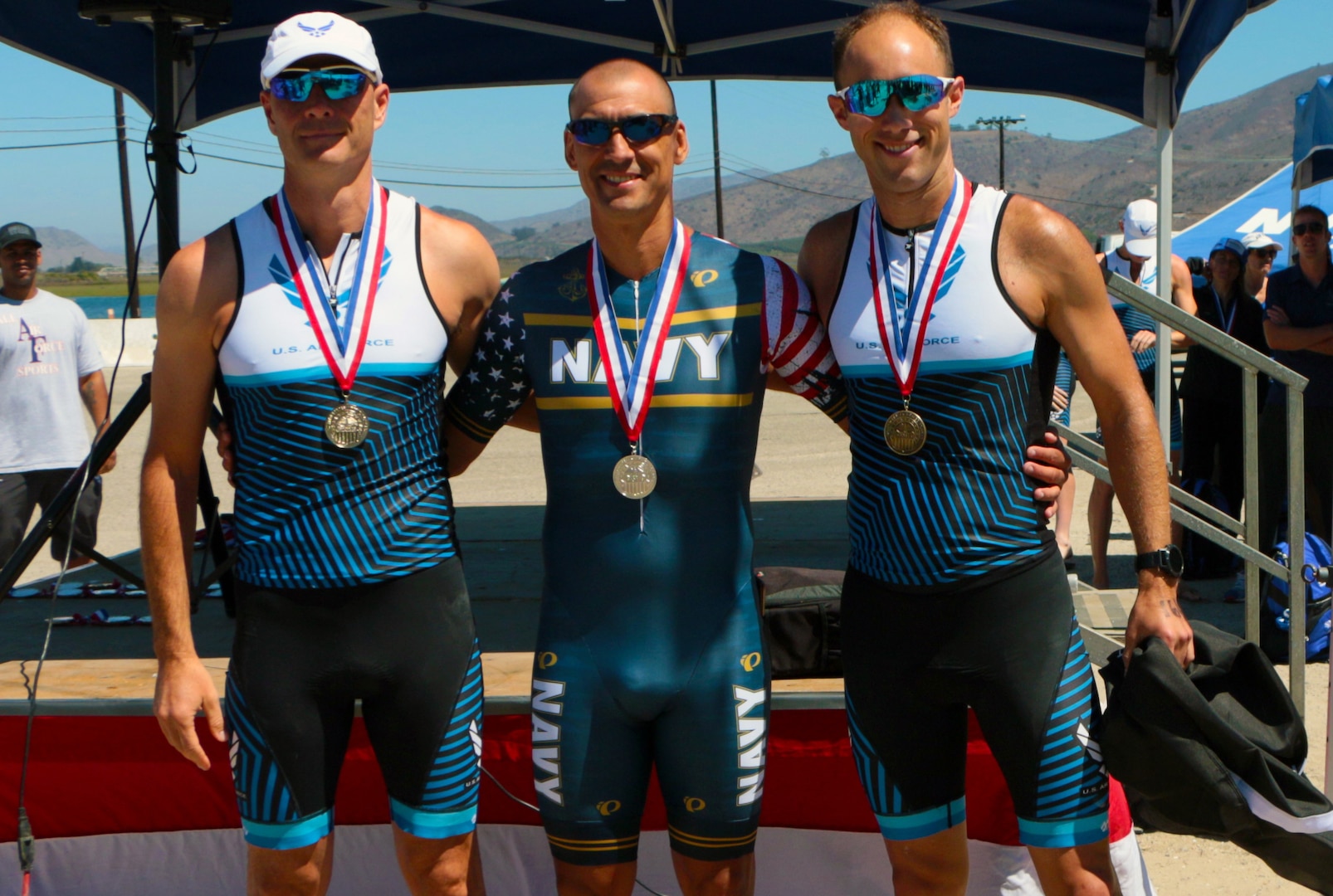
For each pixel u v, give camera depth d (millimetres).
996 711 2168
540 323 2279
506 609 3900
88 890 2941
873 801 2307
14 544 4969
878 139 2096
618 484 2221
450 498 2344
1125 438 2145
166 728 2162
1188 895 3053
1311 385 5105
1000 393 2129
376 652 2188
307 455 2146
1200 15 4508
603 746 2213
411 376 2199
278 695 2168
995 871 2768
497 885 2924
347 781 2891
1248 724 2148
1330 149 8047
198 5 4055
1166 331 5105
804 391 2355
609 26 5461
